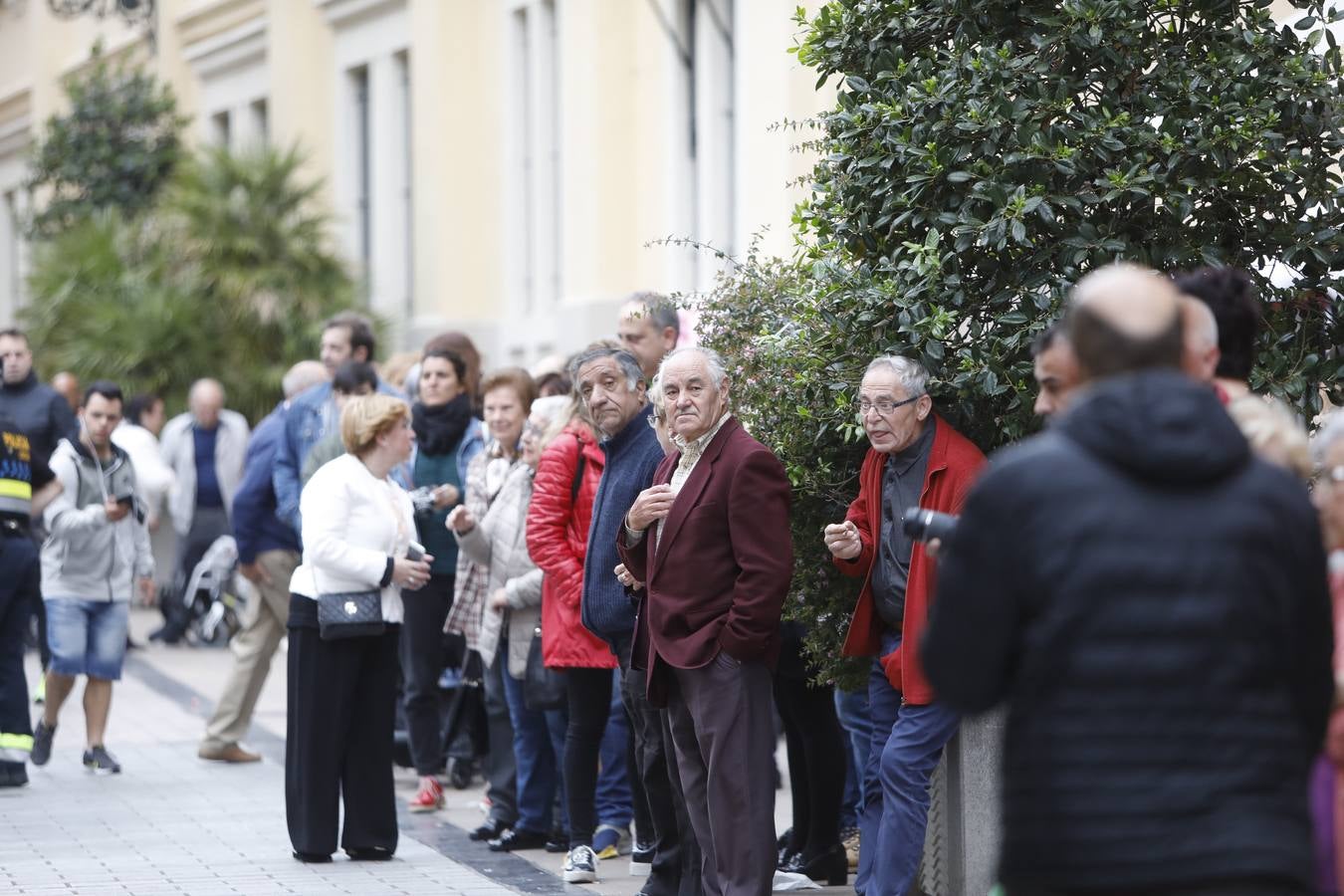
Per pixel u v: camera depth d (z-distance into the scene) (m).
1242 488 5.93
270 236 34.81
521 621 14.49
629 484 12.55
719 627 11.07
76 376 34.12
